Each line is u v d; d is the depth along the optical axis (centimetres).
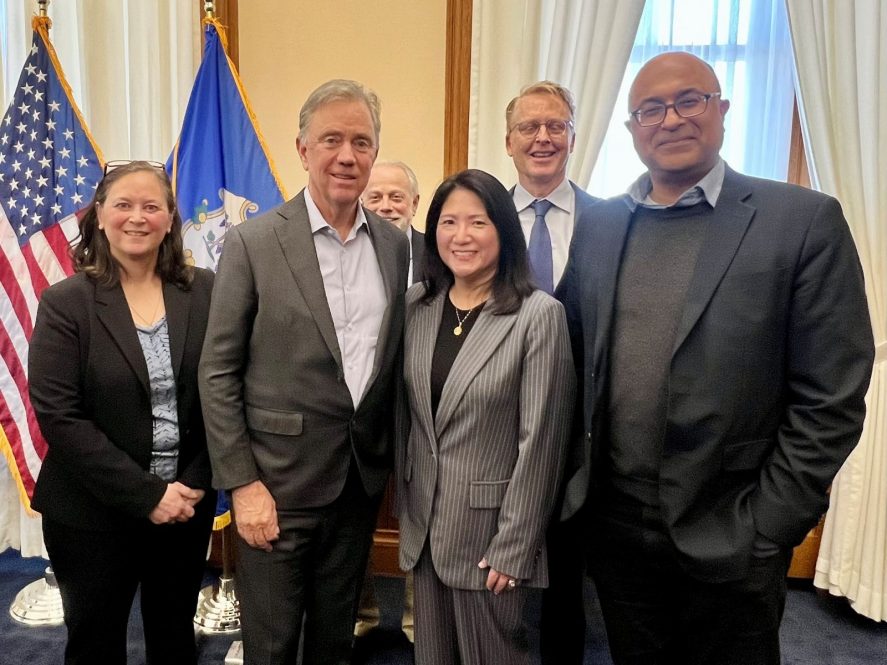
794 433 125
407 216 226
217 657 218
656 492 135
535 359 142
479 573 144
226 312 149
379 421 158
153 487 152
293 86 279
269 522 148
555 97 198
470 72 268
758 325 124
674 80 132
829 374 122
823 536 257
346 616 162
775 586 128
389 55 275
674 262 136
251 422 151
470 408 143
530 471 141
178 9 270
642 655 147
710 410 126
